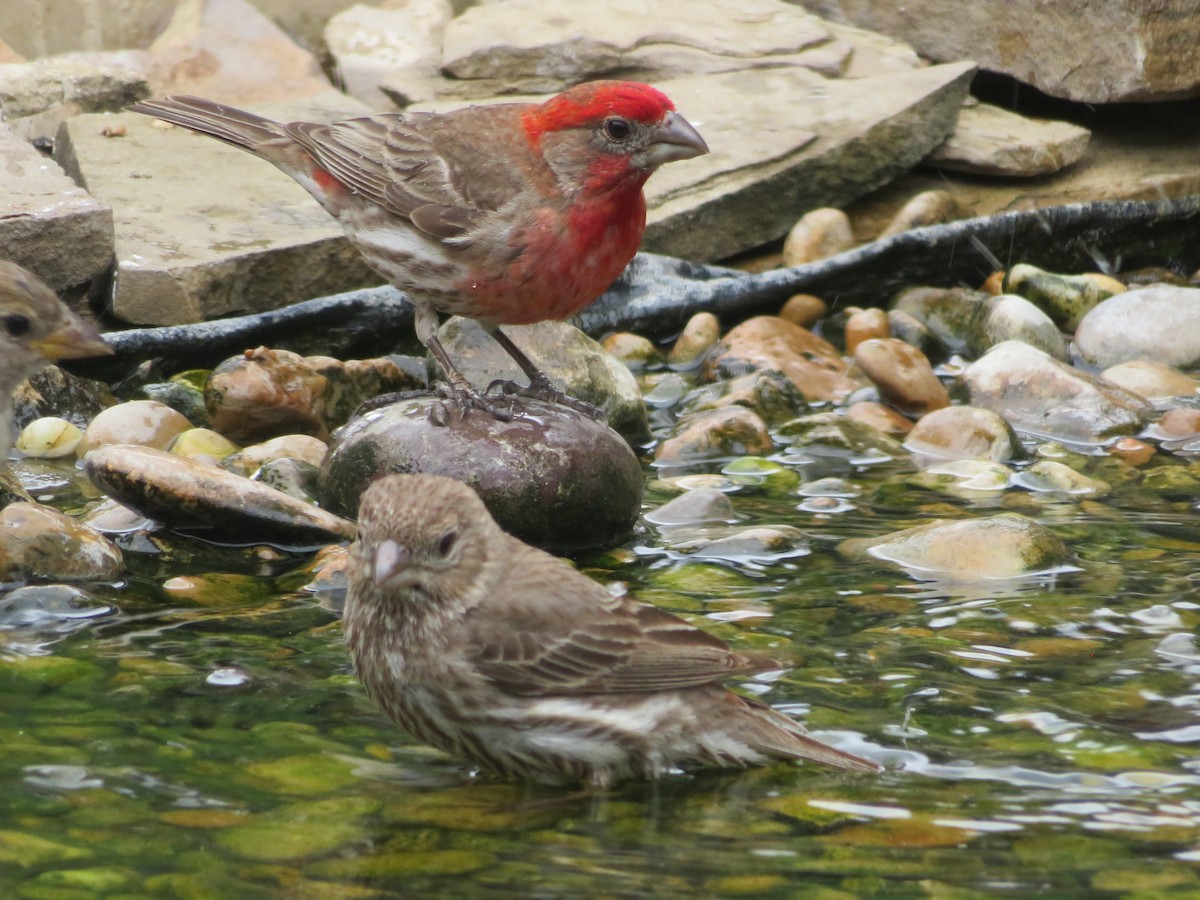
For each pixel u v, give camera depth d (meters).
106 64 17.09
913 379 13.43
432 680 7.22
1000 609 9.16
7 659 8.38
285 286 13.87
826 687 8.12
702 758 7.39
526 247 11.03
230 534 10.36
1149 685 8.12
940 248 15.85
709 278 15.37
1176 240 17.05
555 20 18.22
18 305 9.99
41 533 9.49
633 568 10.09
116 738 7.46
